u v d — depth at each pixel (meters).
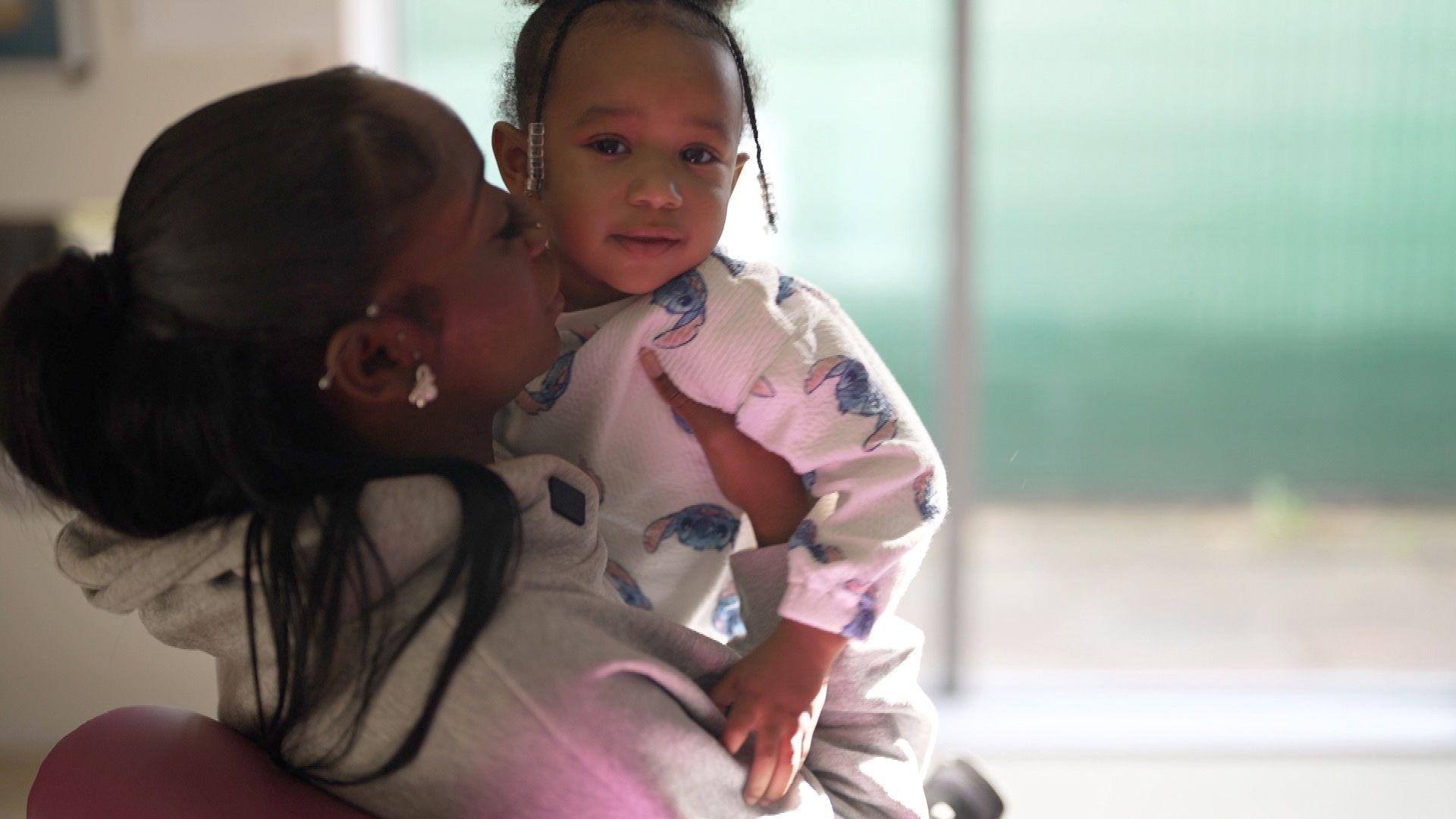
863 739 0.90
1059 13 2.85
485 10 2.57
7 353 0.67
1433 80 2.94
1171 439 3.25
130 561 0.71
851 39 2.68
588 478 0.80
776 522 0.89
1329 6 2.88
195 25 2.33
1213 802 2.33
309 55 2.36
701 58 0.88
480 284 0.72
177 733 0.76
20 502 0.78
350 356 0.68
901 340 2.80
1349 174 3.00
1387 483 3.32
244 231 0.64
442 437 0.77
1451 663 2.95
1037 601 3.24
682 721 0.72
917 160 2.73
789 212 2.75
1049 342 3.12
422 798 0.72
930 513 0.83
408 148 0.67
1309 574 3.40
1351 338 3.17
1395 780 2.41
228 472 0.67
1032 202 2.99
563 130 0.89
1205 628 3.11
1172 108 2.92
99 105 2.33
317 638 0.69
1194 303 3.10
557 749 0.68
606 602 0.75
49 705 2.43
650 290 0.88
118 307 0.67
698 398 0.88
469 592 0.67
